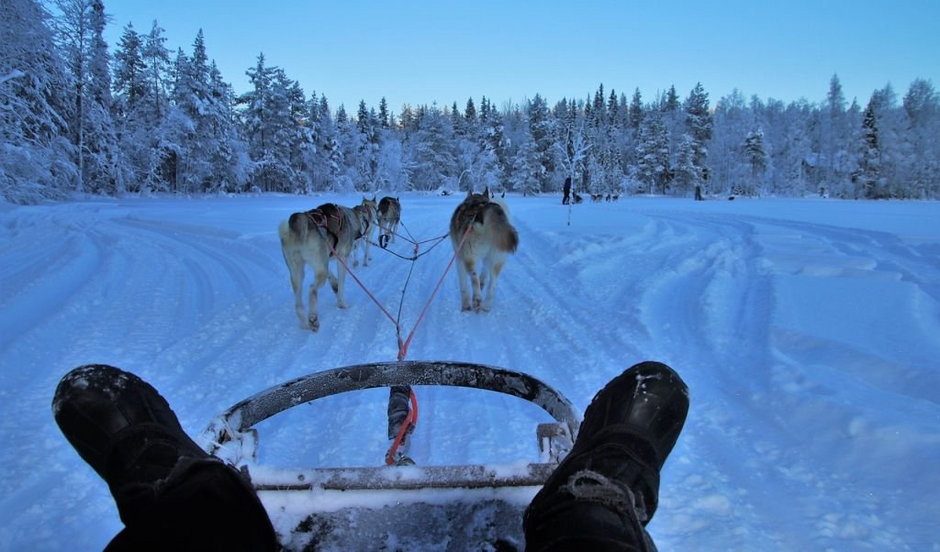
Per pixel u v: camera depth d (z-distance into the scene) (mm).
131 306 8008
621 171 87500
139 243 14711
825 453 3607
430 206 33938
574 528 1214
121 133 48844
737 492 3277
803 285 7898
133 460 1396
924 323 6055
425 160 83562
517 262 11695
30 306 7789
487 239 7449
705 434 3980
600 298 7992
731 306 7223
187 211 26344
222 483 1433
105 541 3014
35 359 5734
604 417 1574
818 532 2887
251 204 35125
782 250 11680
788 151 88000
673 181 81875
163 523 1250
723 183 86500
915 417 3785
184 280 9930
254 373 5402
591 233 15367
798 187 83438
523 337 6449
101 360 5723
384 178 77062
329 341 6477
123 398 1542
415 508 1793
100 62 47031
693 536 2895
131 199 43438
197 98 52188
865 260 10016
